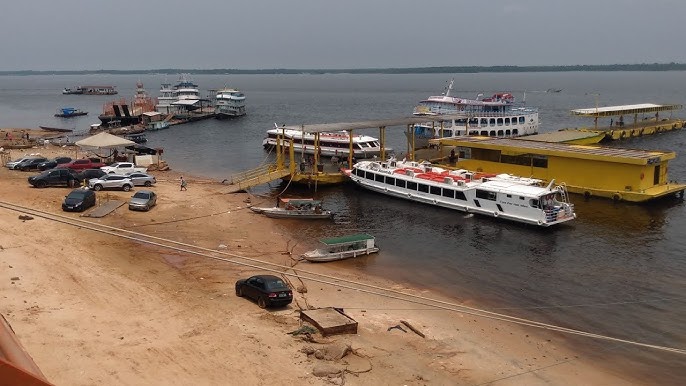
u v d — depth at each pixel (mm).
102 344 24406
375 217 57594
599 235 51000
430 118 88125
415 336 29297
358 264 42719
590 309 34969
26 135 111438
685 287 38469
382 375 24438
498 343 29562
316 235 50406
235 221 52688
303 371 23781
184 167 88188
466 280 39906
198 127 146625
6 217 44062
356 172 70750
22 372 7590
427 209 61000
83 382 21156
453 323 31719
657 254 45562
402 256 45062
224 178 78812
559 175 67500
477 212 57875
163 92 177250
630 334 31531
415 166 69188
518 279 40219
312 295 34250
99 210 50906
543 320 33312
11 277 31281
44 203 51844
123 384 21375
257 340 26250
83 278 32688
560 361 28000
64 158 74000
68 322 26250
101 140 77625
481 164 74375
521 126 109062
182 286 33344
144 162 83500
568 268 42469
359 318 31141
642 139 116000
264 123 156250
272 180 71812
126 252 39062
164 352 24312
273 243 46875
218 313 29375
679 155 95000
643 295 37156
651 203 61938
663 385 26094
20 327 25047
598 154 64125
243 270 37812
